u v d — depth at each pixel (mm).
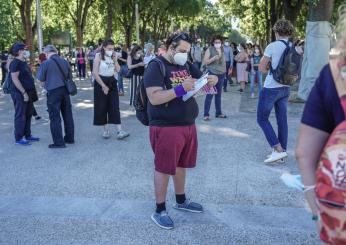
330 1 11398
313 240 3896
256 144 7359
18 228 4258
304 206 4668
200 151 6965
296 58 5758
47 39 48906
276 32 5898
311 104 1903
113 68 7805
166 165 4117
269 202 4801
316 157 1908
